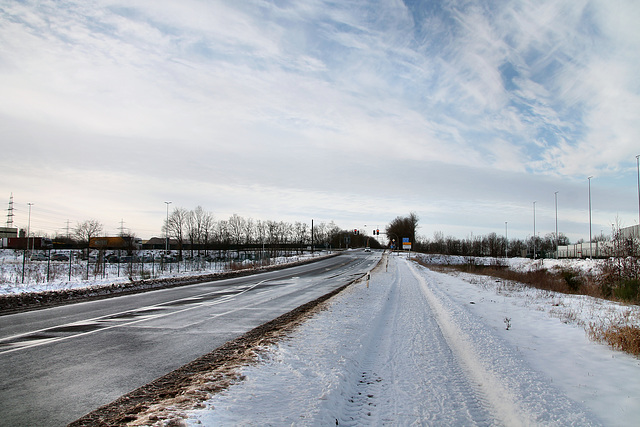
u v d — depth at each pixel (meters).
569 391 6.58
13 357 7.95
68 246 84.38
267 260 48.78
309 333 9.74
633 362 8.36
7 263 40.34
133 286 22.25
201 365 7.45
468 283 29.00
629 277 21.34
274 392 5.69
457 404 6.02
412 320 12.91
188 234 72.06
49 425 4.84
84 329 10.85
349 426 5.20
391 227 145.50
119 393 5.96
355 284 24.38
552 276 32.22
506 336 10.94
